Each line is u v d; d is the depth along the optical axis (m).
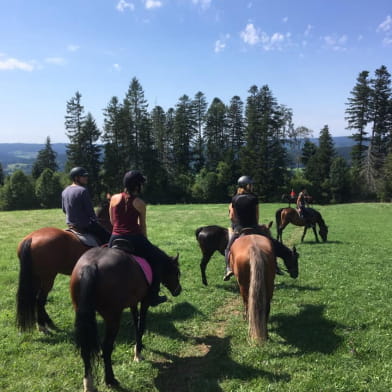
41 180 61.31
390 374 4.46
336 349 5.18
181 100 74.88
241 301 7.57
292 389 4.20
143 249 5.00
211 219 23.70
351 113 63.91
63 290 8.03
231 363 4.86
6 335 5.68
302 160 76.50
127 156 66.50
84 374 4.26
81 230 6.26
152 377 4.63
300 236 17.61
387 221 23.73
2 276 9.07
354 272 9.73
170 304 7.30
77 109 62.12
